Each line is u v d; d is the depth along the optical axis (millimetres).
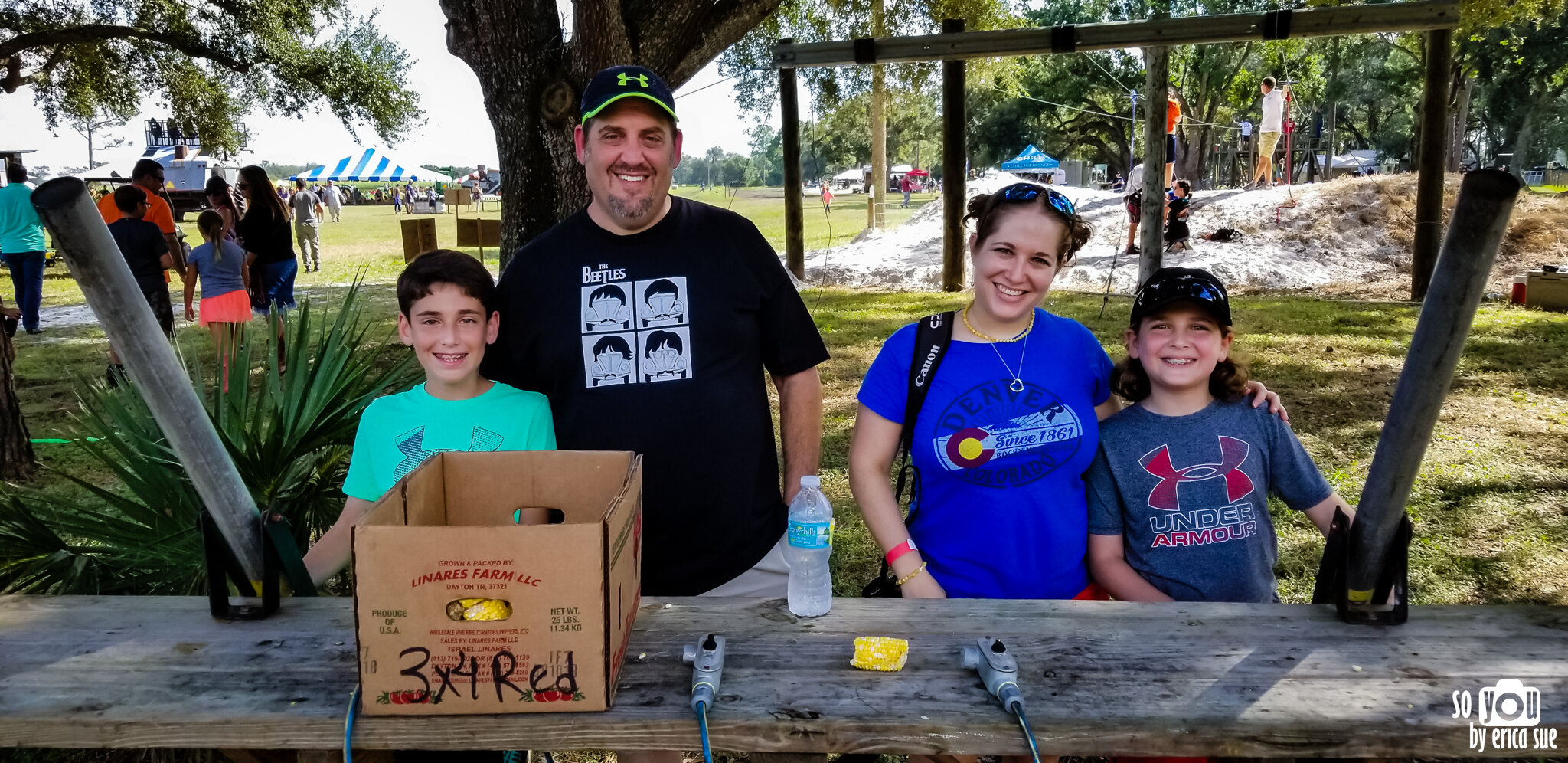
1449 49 9414
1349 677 1526
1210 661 1581
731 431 2193
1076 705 1445
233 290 7293
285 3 19438
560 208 6285
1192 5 34312
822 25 13102
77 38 17438
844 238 20625
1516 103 40344
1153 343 2043
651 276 2160
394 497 1480
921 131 61281
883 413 2131
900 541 2086
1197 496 2068
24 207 9750
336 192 35188
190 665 1562
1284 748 1393
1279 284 12180
